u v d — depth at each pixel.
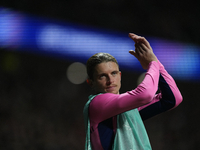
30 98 38.19
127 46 43.66
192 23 43.50
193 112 40.84
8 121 34.97
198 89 42.75
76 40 42.28
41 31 40.66
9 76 38.53
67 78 41.34
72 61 41.84
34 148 34.06
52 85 40.19
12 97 37.28
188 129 39.41
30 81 39.41
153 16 43.28
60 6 41.22
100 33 42.97
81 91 41.03
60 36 41.41
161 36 43.47
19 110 36.38
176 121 39.69
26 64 39.91
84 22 42.44
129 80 43.47
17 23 39.00
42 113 37.50
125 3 42.62
